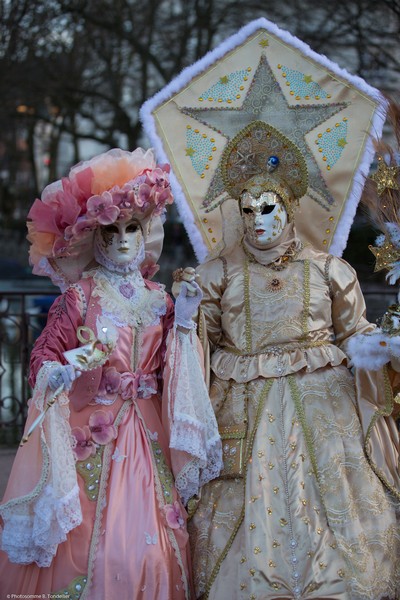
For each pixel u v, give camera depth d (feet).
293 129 16.01
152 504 13.09
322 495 13.37
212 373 14.80
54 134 113.19
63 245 13.82
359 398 14.26
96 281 13.98
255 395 14.11
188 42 78.07
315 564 12.91
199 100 16.21
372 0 53.16
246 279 14.76
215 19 74.28
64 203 13.56
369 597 12.80
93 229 13.93
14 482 12.46
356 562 12.96
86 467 13.17
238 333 14.64
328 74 15.93
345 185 15.79
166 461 13.78
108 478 13.20
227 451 13.98
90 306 13.79
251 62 16.12
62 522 12.21
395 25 55.77
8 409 29.53
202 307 14.90
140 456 13.42
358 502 13.50
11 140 108.27
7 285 72.13
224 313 14.82
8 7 67.26
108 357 13.24
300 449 13.66
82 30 76.64
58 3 71.05
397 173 14.33
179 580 13.06
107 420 13.44
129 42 76.59
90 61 82.58
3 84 70.08
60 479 12.30
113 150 13.99
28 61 71.72
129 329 13.88
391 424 14.35
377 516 13.44
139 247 14.26
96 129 97.91
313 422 13.83
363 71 56.80
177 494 13.70
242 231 15.33
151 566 12.66
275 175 14.94
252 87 16.08
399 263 14.19
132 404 13.75
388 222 14.40
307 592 12.79
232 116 16.11
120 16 75.36
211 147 16.11
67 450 12.53
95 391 13.53
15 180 124.06
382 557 13.24
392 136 15.31
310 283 14.65
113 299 13.91
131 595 12.47
